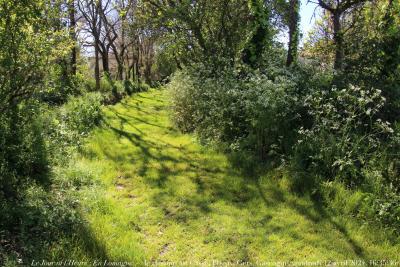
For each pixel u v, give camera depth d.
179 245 5.39
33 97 7.21
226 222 6.02
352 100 7.81
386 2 10.20
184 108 11.40
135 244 5.25
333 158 7.18
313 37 13.01
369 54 9.82
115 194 6.93
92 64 33.31
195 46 15.59
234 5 14.12
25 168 6.63
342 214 6.24
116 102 18.69
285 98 8.55
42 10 6.63
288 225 5.95
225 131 9.67
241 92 9.30
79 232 5.20
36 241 4.92
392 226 5.80
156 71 43.22
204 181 7.59
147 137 10.99
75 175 7.00
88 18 21.08
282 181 7.27
